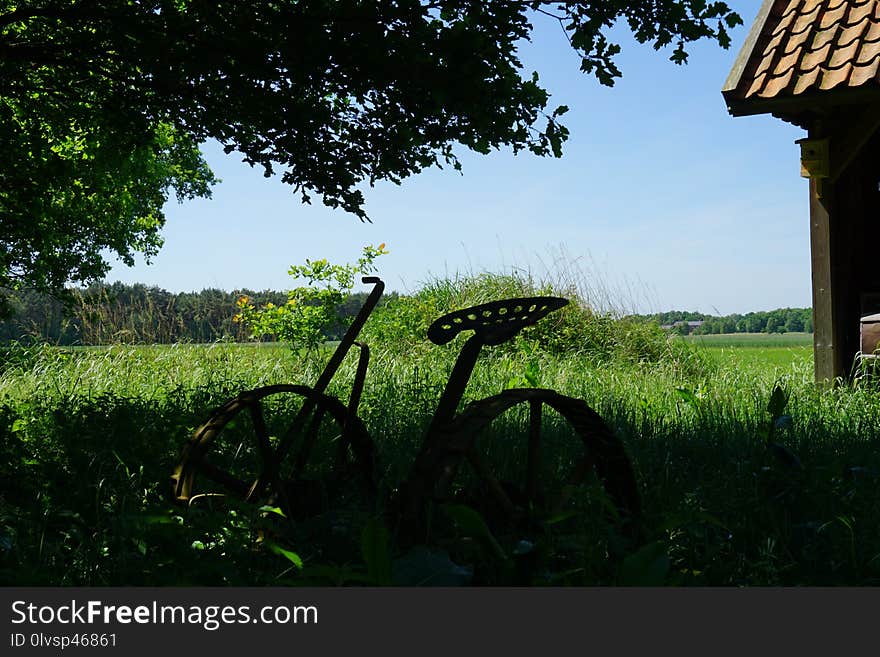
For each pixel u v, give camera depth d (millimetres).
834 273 9000
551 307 3168
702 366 12305
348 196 6656
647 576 2250
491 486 2947
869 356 8617
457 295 14430
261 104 6141
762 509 3381
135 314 12961
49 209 8836
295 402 6754
